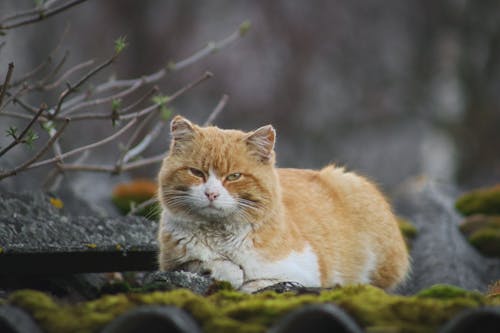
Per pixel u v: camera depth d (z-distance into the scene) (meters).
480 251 12.32
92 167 11.52
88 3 29.80
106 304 5.95
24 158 20.75
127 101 25.59
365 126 30.64
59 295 8.99
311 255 9.19
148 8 29.95
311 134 29.80
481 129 28.73
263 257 8.78
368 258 10.36
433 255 11.57
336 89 31.42
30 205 9.23
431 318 5.61
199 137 9.19
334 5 31.95
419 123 31.14
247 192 8.90
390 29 32.75
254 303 5.98
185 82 28.81
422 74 31.30
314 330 5.60
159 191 9.31
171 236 8.98
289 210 9.66
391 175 30.84
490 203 14.09
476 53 30.44
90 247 8.49
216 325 5.54
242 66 29.80
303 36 30.72
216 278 8.65
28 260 8.30
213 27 30.39
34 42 29.09
